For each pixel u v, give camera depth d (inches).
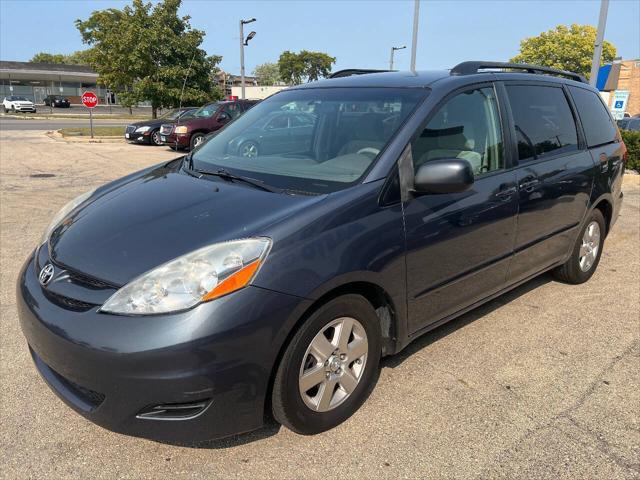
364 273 98.3
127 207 109.2
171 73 990.4
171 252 89.4
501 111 136.2
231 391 85.4
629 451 99.1
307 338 93.6
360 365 106.3
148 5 991.6
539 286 181.3
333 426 103.7
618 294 174.9
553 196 148.8
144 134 704.4
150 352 80.7
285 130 131.6
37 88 2645.2
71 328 85.5
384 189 104.4
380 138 113.1
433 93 120.8
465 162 103.0
